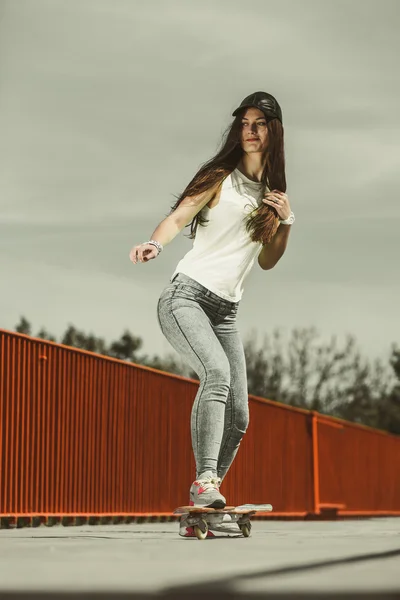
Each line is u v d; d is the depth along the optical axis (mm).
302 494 20141
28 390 11258
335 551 4555
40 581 3217
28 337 11289
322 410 61812
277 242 6410
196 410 5961
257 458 17969
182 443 14945
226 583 3143
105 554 4375
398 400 64500
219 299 6117
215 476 5918
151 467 13969
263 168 6219
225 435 6375
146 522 13797
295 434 20047
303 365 61625
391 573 3482
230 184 6133
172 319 6031
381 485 29281
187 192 6023
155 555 4332
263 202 6145
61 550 4680
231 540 5703
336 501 23750
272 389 61594
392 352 65000
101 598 2854
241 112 6176
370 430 28078
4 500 10719
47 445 11594
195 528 5859
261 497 18000
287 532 7359
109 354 68188
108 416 12977
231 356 6301
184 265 6141
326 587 3029
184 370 59719
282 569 3627
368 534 6816
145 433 13875
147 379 14008
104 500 12781
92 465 12570
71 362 12172
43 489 11484
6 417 10797
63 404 11969
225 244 6105
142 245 5875
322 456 22484
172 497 14516
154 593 2902
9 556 4254
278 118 6195
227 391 6004
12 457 10883
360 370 62031
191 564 3840
